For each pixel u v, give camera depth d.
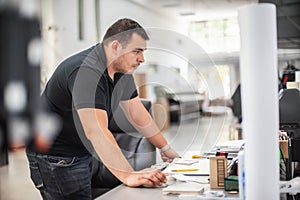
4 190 3.75
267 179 0.86
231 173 1.28
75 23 7.16
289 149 1.23
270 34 0.82
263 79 0.83
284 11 4.09
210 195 1.14
